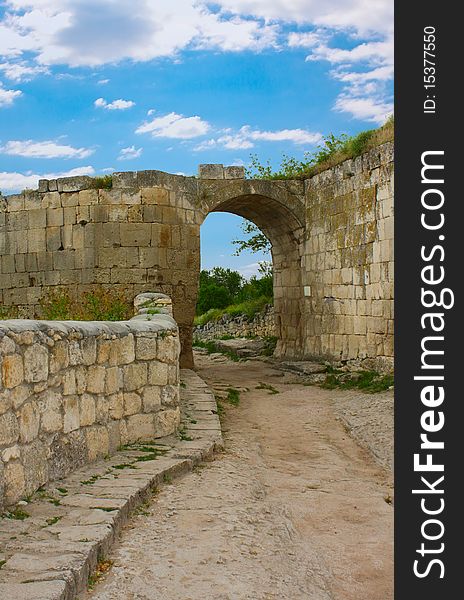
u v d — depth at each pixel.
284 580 4.77
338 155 17.59
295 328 20.72
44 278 17.30
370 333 15.71
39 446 5.97
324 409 12.74
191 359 18.03
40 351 6.00
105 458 7.39
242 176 18.66
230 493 6.75
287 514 6.38
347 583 5.02
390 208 14.55
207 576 4.70
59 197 17.08
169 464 7.28
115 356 7.76
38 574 4.13
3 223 17.94
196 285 17.84
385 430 10.11
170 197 17.28
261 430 10.95
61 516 5.31
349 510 6.72
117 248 16.72
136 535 5.39
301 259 19.88
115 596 4.34
